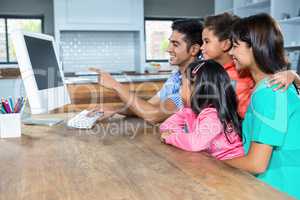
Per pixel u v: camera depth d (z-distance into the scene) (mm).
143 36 5000
